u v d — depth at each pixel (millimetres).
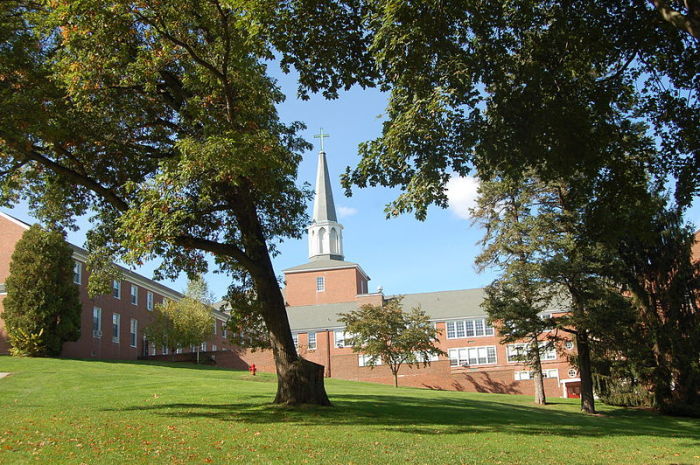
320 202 91500
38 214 19750
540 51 13633
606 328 29875
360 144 14250
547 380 55625
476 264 36625
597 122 14867
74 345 44688
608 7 13609
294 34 14266
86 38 15172
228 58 15844
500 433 15797
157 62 15977
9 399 20312
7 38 15430
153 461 10000
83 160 17812
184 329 49938
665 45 14188
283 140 18906
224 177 14898
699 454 14562
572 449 14023
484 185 35688
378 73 14375
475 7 12625
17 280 39375
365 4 13875
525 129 13766
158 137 18688
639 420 27719
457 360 68562
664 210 32344
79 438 11930
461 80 12898
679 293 32125
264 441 12234
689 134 14867
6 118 14734
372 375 57312
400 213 13938
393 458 11102
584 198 16203
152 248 14555
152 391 23906
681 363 31359
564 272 30703
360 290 86562
